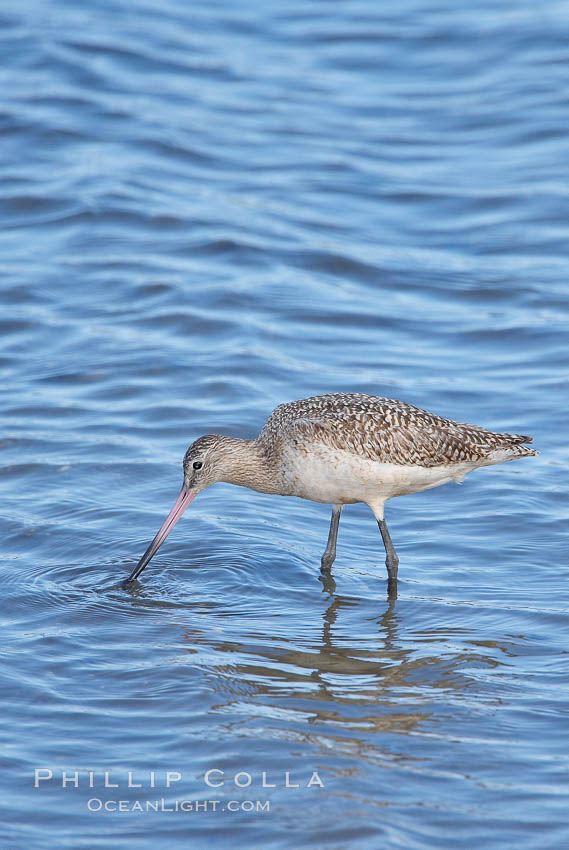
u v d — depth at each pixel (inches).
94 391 680.4
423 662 432.8
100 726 385.1
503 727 386.3
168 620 466.0
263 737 378.6
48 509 554.6
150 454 612.1
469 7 1343.5
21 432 627.8
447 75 1189.1
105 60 1190.9
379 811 338.6
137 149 1022.4
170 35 1270.9
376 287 824.3
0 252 850.8
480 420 647.8
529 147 1040.2
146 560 503.8
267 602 487.2
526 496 577.0
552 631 455.8
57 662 426.9
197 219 904.9
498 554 526.9
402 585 503.8
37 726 384.2
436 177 992.2
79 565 509.7
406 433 502.6
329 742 376.5
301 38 1280.8
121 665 426.6
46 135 1029.2
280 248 868.6
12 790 349.1
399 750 371.9
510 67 1194.0
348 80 1186.0
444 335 758.5
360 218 924.6
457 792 348.5
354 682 417.7
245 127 1080.8
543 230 899.4
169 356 718.5
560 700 403.2
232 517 568.7
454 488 597.0
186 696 404.5
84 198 922.7
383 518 517.7
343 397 525.3
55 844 325.1
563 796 346.9
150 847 324.5
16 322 754.8
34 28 1248.8
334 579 511.8
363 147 1049.5
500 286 815.1
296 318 775.1
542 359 724.0
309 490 516.4
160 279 815.1
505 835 328.2
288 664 431.2
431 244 887.1
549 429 639.8
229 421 645.9
